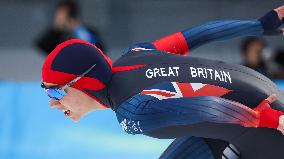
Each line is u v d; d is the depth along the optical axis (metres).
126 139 14.47
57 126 14.55
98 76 7.21
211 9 26.89
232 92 7.29
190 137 8.23
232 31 8.40
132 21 26.75
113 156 14.38
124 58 7.59
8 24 26.19
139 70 7.23
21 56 24.84
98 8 26.53
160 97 6.94
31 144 14.42
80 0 26.41
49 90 7.45
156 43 8.28
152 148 14.45
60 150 14.39
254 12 26.70
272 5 26.58
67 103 7.54
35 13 26.31
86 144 14.42
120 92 7.16
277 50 18.94
